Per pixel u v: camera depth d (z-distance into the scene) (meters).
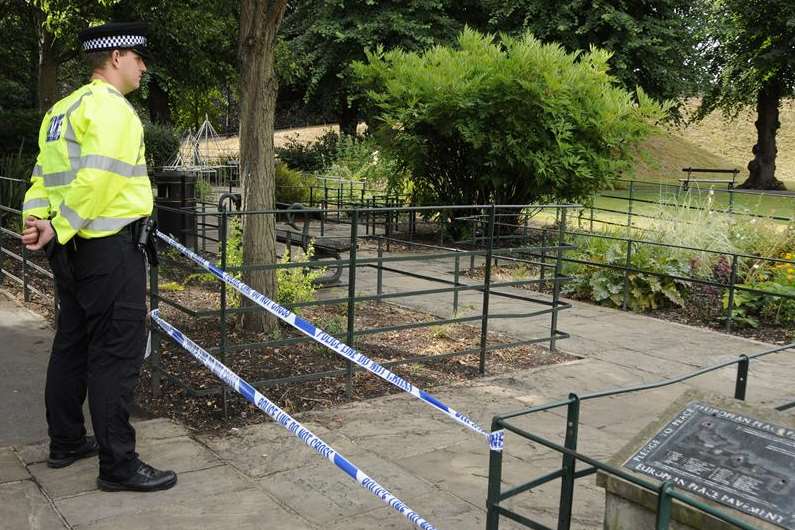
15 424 4.40
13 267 8.85
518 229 14.01
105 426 3.52
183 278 8.64
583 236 10.83
